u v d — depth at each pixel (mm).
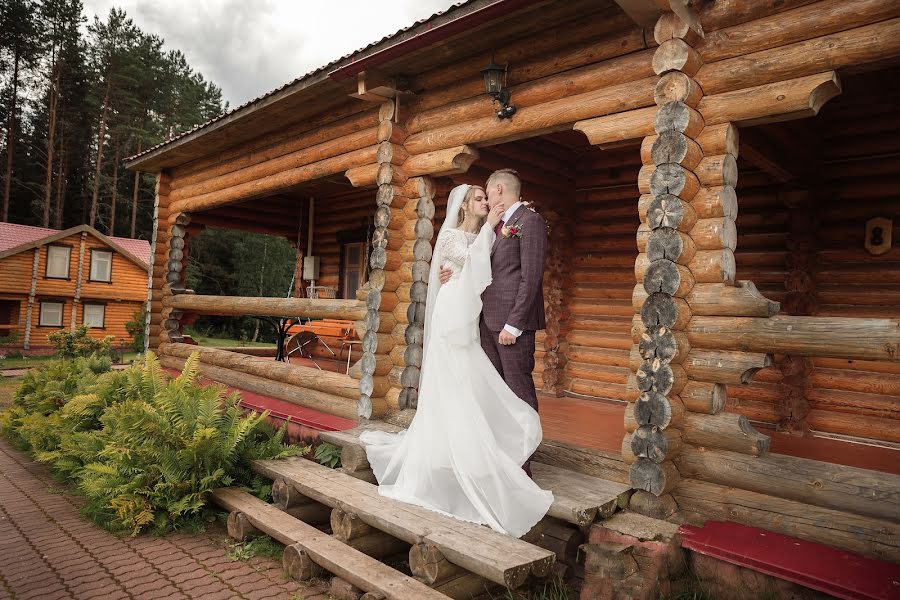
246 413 6059
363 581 3137
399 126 5312
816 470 2885
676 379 3207
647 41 3660
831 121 5066
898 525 2643
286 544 3754
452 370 3508
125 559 3846
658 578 2809
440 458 3566
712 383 3234
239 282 33312
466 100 4867
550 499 3152
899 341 2646
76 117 31375
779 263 5367
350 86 5414
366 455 4438
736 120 3234
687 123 3211
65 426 5953
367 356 5320
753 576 2725
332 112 6180
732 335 3137
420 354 5289
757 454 3049
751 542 2824
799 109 3021
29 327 23094
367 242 10430
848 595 2404
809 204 5121
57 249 23891
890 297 4812
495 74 4258
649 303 3281
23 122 31953
